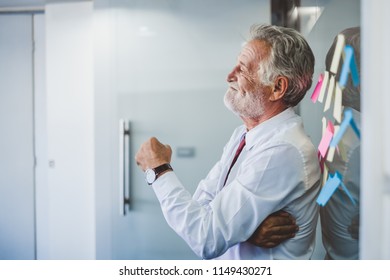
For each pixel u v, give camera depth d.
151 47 1.38
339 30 0.83
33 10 1.72
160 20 1.38
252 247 0.86
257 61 0.94
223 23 1.33
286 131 0.84
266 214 0.77
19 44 1.74
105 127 1.42
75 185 1.58
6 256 1.77
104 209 1.44
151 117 1.38
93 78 1.46
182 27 1.36
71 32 1.56
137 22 1.39
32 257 1.76
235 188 0.78
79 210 1.58
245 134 1.02
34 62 1.74
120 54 1.41
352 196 0.76
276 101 0.93
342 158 0.77
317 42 0.99
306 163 0.80
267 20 1.29
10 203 1.77
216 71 1.34
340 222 0.82
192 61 1.35
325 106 0.87
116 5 1.41
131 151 1.40
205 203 1.01
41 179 1.76
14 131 1.75
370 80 0.50
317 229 0.97
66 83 1.57
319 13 0.97
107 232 1.43
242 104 0.98
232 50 1.32
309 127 1.02
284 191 0.77
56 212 1.60
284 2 1.26
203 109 1.35
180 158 1.36
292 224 0.80
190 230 0.77
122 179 1.40
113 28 1.41
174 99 1.37
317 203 0.86
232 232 0.75
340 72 0.75
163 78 1.37
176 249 1.39
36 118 1.75
